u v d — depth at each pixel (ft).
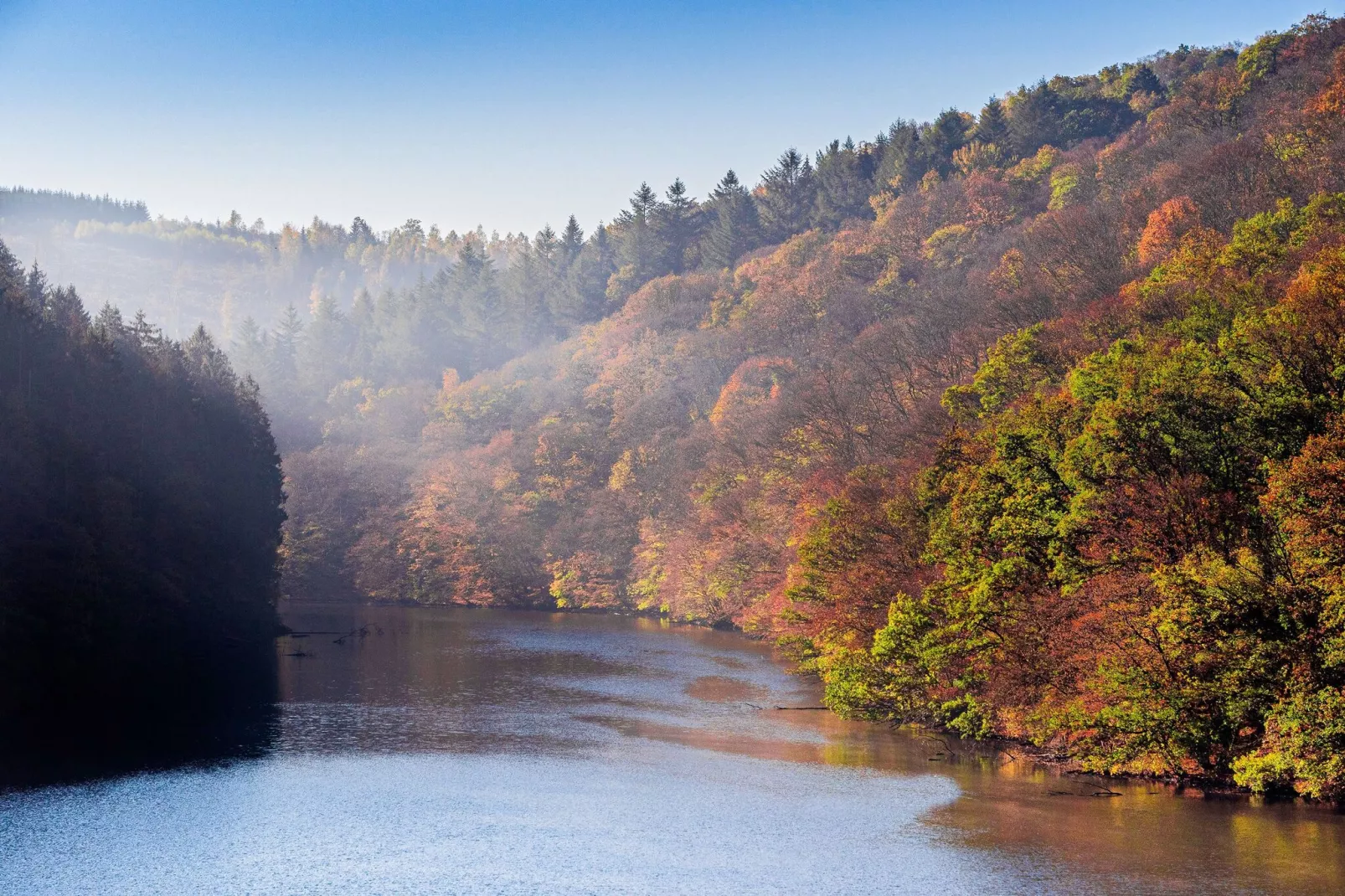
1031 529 150.61
